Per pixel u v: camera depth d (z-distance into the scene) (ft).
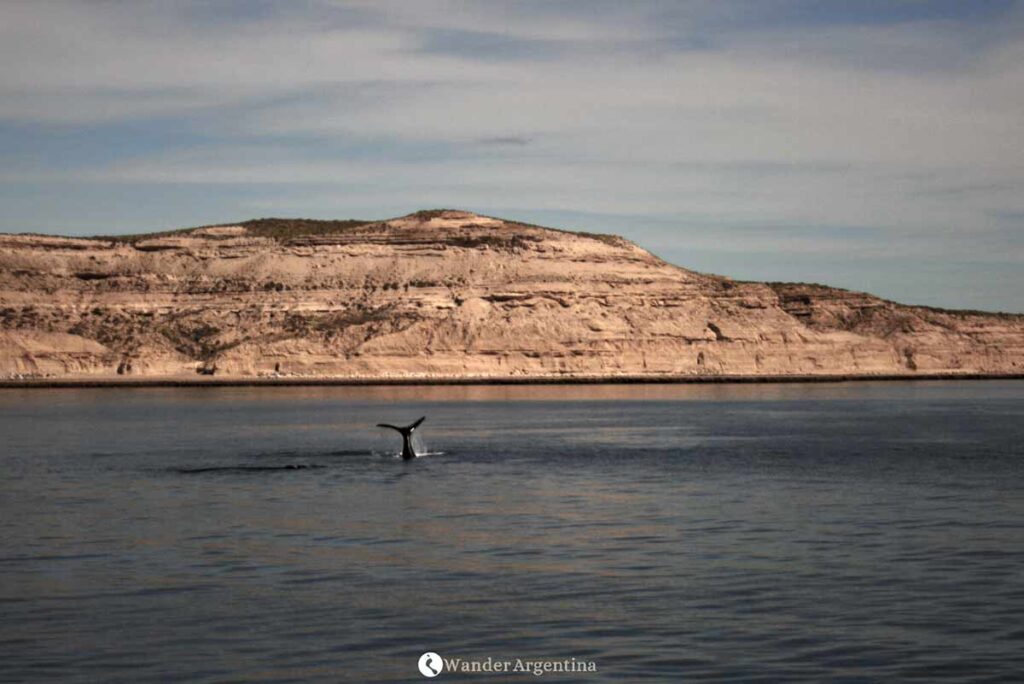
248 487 238.89
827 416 548.72
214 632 119.34
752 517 196.03
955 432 428.97
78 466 290.56
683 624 122.01
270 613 126.82
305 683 103.19
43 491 234.99
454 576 145.79
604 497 222.69
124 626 121.70
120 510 204.64
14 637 117.60
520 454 323.78
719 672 105.81
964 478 260.21
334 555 160.35
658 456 318.65
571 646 114.21
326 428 449.89
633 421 504.84
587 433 422.41
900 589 138.00
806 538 173.99
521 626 121.49
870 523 189.16
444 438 395.14
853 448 350.64
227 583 141.79
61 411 591.78
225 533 178.70
